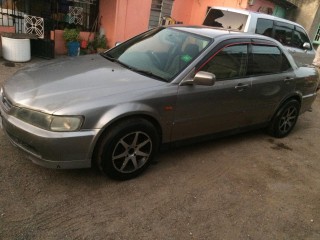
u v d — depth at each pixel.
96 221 2.94
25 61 7.64
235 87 4.25
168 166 4.04
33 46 8.32
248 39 4.51
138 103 3.34
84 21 9.45
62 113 2.99
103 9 9.41
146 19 10.01
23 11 8.63
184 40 4.21
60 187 3.30
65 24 9.04
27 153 3.18
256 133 5.63
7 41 7.32
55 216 2.91
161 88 3.55
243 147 4.97
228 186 3.84
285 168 4.53
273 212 3.51
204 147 4.73
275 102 5.07
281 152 5.03
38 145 3.02
